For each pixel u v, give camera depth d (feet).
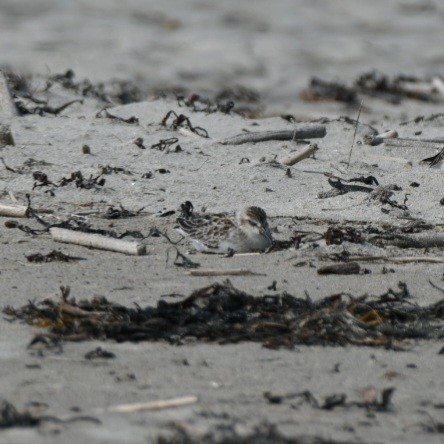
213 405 54.03
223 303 71.00
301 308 71.20
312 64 247.29
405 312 71.56
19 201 107.24
